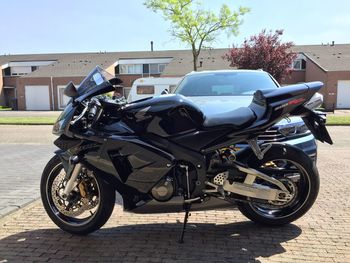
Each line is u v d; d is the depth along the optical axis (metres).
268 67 30.31
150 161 3.67
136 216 4.75
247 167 3.80
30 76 44.62
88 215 4.61
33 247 3.91
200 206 3.83
